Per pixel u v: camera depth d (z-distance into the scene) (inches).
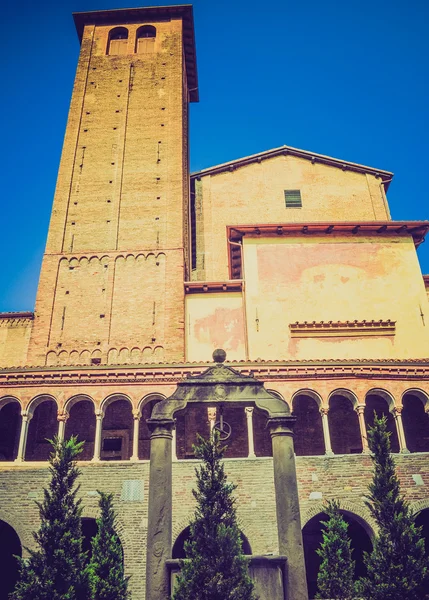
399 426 1082.7
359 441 1205.1
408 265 1497.3
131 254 1556.3
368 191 1863.9
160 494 631.2
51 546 745.0
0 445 1200.2
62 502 796.0
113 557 821.9
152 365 1123.9
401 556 773.9
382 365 1130.7
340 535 871.7
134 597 878.4
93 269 1539.1
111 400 1099.9
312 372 1118.4
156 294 1486.2
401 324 1413.6
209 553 625.3
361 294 1454.2
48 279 1520.7
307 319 1418.6
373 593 761.6
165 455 652.1
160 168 1707.7
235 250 1577.3
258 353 1366.9
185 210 1718.8
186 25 2073.1
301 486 978.1
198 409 1210.0
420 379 1131.3
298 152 1900.8
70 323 1455.5
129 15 2033.7
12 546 1056.8
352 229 1526.8
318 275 1477.6
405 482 990.4
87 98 1844.2
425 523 1033.5
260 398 693.3
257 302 1437.0
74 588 729.6
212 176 1891.0
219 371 714.8
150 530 617.3
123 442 1226.6
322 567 847.1
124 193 1663.4
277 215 1814.7
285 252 1509.6
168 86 1867.6
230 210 1828.2
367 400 1238.3
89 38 1983.3
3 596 1013.8
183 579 598.5
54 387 1099.3
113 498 960.9
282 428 675.4
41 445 1224.8
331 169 1895.9
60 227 1606.8
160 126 1787.6
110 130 1780.3
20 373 1103.6
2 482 969.5
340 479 987.9
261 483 973.2
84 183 1685.5
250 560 625.0
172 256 1546.5
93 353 1413.6
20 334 1459.2
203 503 674.2
